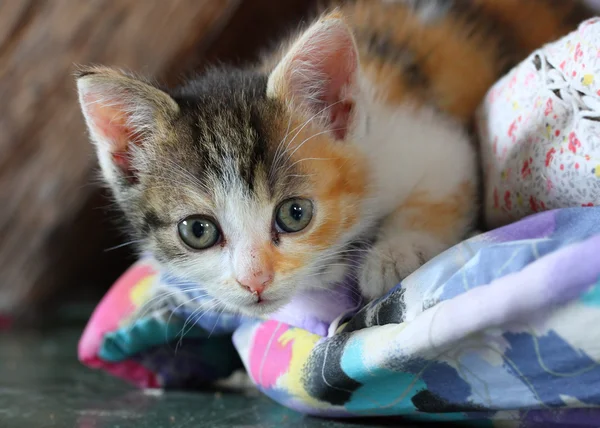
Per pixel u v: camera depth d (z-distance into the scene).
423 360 0.27
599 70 0.28
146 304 0.35
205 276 0.32
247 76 0.34
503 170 0.32
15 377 0.40
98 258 0.60
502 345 0.26
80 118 0.48
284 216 0.31
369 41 0.36
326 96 0.32
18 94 0.48
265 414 0.31
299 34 0.34
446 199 0.33
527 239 0.27
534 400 0.26
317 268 0.31
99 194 0.50
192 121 0.32
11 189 0.50
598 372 0.25
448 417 0.28
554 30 0.38
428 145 0.33
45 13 0.47
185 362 0.36
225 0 0.44
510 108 0.32
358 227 0.32
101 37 0.46
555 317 0.25
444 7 0.38
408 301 0.28
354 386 0.28
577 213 0.27
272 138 0.31
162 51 0.45
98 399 0.35
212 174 0.31
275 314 0.32
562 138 0.29
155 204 0.32
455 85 0.36
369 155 0.33
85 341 0.36
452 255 0.28
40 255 0.52
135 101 0.32
